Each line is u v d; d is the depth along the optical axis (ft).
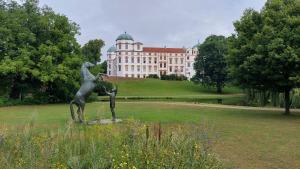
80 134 27.07
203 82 296.51
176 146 23.59
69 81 157.99
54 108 123.13
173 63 505.66
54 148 23.81
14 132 27.35
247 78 98.89
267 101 146.92
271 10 96.02
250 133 64.39
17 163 21.89
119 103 151.74
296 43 90.58
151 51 495.82
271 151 48.34
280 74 93.09
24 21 161.58
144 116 88.69
